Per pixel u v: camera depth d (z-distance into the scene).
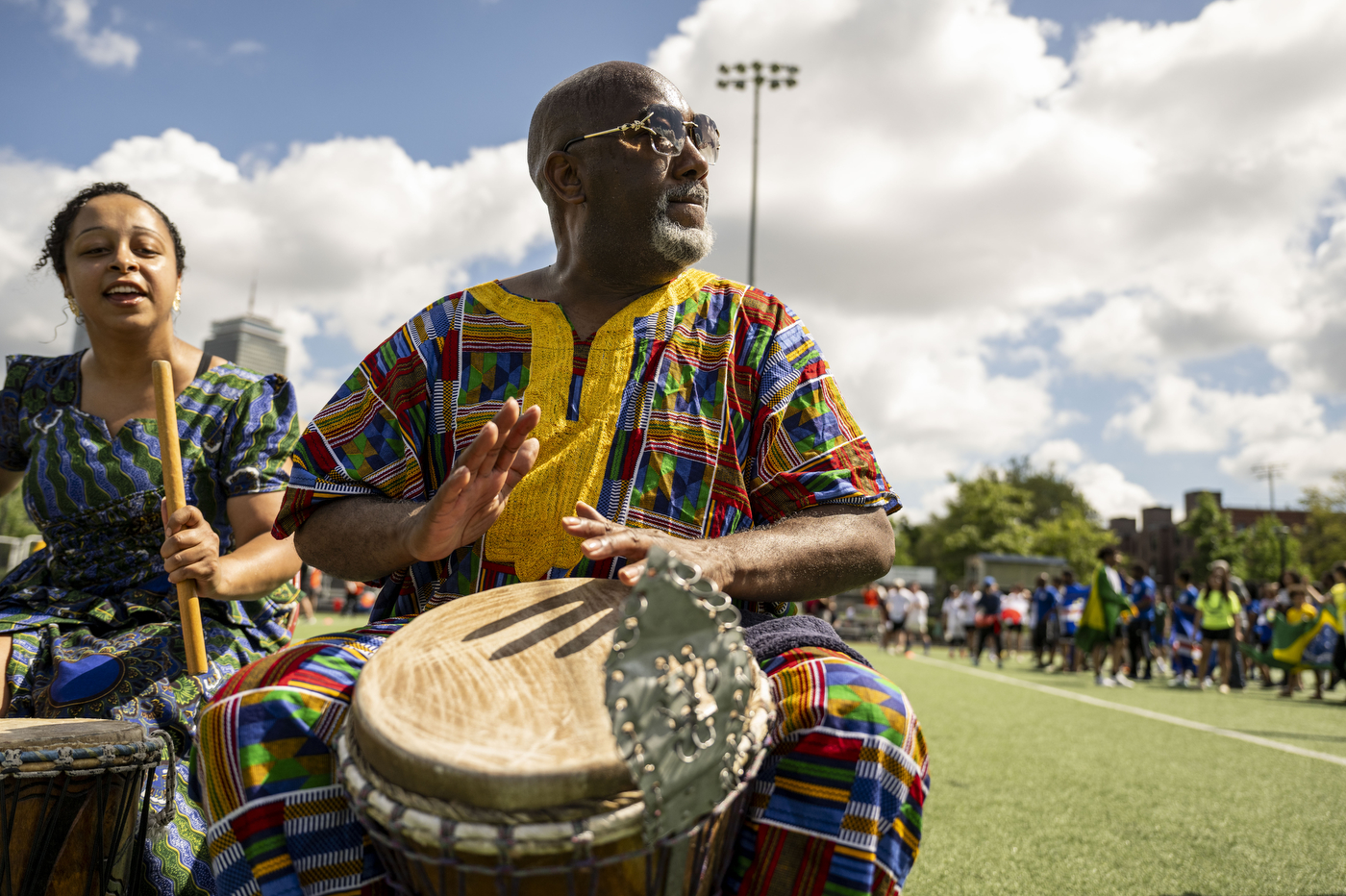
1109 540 56.81
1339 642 12.03
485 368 1.57
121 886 1.49
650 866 0.92
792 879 1.09
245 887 1.08
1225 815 3.85
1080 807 3.90
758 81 22.81
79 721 1.54
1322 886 2.78
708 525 1.45
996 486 57.44
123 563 2.08
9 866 1.36
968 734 6.29
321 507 1.50
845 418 1.53
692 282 1.64
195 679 1.85
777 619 1.34
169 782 1.60
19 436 2.25
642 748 0.85
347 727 1.03
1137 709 8.88
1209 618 13.40
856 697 1.13
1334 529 55.00
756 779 1.14
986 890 2.59
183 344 2.27
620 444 1.47
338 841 1.10
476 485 1.28
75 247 2.12
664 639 0.88
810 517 1.41
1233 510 85.19
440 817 0.88
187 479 2.12
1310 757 5.84
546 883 0.89
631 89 1.59
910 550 70.06
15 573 2.16
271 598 2.14
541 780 0.87
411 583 1.53
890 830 1.11
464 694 0.99
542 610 1.19
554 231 1.68
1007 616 23.09
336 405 1.55
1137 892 2.64
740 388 1.53
